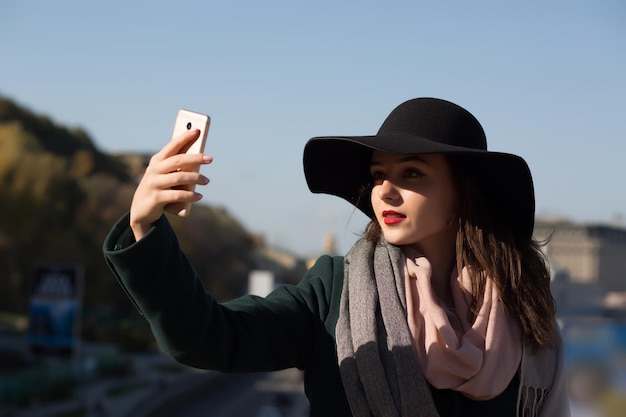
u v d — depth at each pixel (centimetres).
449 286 288
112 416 4484
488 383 265
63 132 9031
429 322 264
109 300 8069
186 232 9638
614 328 657
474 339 271
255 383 6575
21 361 5591
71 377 5397
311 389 273
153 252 238
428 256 286
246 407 5209
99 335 7394
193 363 255
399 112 284
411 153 262
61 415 4388
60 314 4353
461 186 281
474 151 264
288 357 274
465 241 281
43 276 4247
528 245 289
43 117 9019
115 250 242
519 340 279
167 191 235
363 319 264
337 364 269
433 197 276
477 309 277
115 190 8250
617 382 650
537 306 279
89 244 7800
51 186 7531
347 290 277
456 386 261
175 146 240
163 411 4925
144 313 246
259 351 266
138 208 239
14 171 7406
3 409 4409
